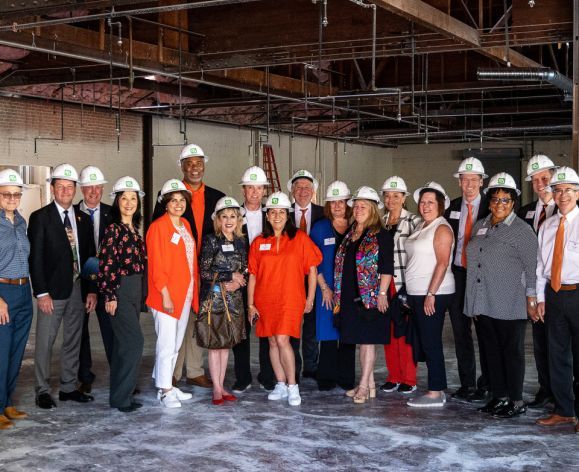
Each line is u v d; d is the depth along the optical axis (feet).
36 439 17.79
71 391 21.42
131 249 20.03
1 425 18.72
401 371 22.52
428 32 29.53
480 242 19.38
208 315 20.85
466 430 18.44
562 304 18.01
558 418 18.90
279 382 21.66
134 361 20.25
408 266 20.81
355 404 21.02
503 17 30.22
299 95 45.57
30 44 29.14
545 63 51.80
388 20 30.17
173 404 20.70
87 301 21.15
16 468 15.83
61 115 44.91
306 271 21.53
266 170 63.98
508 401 19.75
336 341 22.66
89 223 21.24
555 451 16.81
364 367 21.26
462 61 48.88
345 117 61.21
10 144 43.80
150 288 20.74
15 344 19.29
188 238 21.12
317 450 16.94
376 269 20.83
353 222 21.75
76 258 20.85
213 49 33.47
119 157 50.85
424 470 15.64
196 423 19.11
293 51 31.89
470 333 21.40
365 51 31.04
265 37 32.27
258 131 63.26
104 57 31.99
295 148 68.08
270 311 21.06
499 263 19.01
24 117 44.62
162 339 20.71
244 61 33.06
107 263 19.75
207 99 49.83
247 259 21.71
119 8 33.04
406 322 21.62
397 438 17.81
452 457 16.44
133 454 16.71
